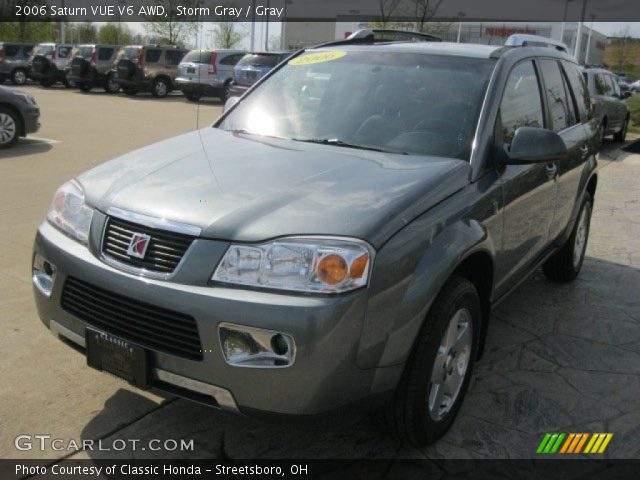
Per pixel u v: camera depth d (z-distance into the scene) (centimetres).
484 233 304
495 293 354
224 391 246
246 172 297
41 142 1145
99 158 1006
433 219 275
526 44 434
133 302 258
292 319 234
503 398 350
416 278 261
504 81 362
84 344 279
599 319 462
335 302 237
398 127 347
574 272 530
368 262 243
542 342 421
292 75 413
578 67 529
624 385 369
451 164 309
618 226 734
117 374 271
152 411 322
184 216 258
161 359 254
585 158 488
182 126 1468
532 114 399
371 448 302
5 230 592
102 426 308
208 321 241
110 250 269
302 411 242
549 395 354
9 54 2814
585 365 391
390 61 391
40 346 380
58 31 4184
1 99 1044
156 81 2375
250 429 312
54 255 285
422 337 273
